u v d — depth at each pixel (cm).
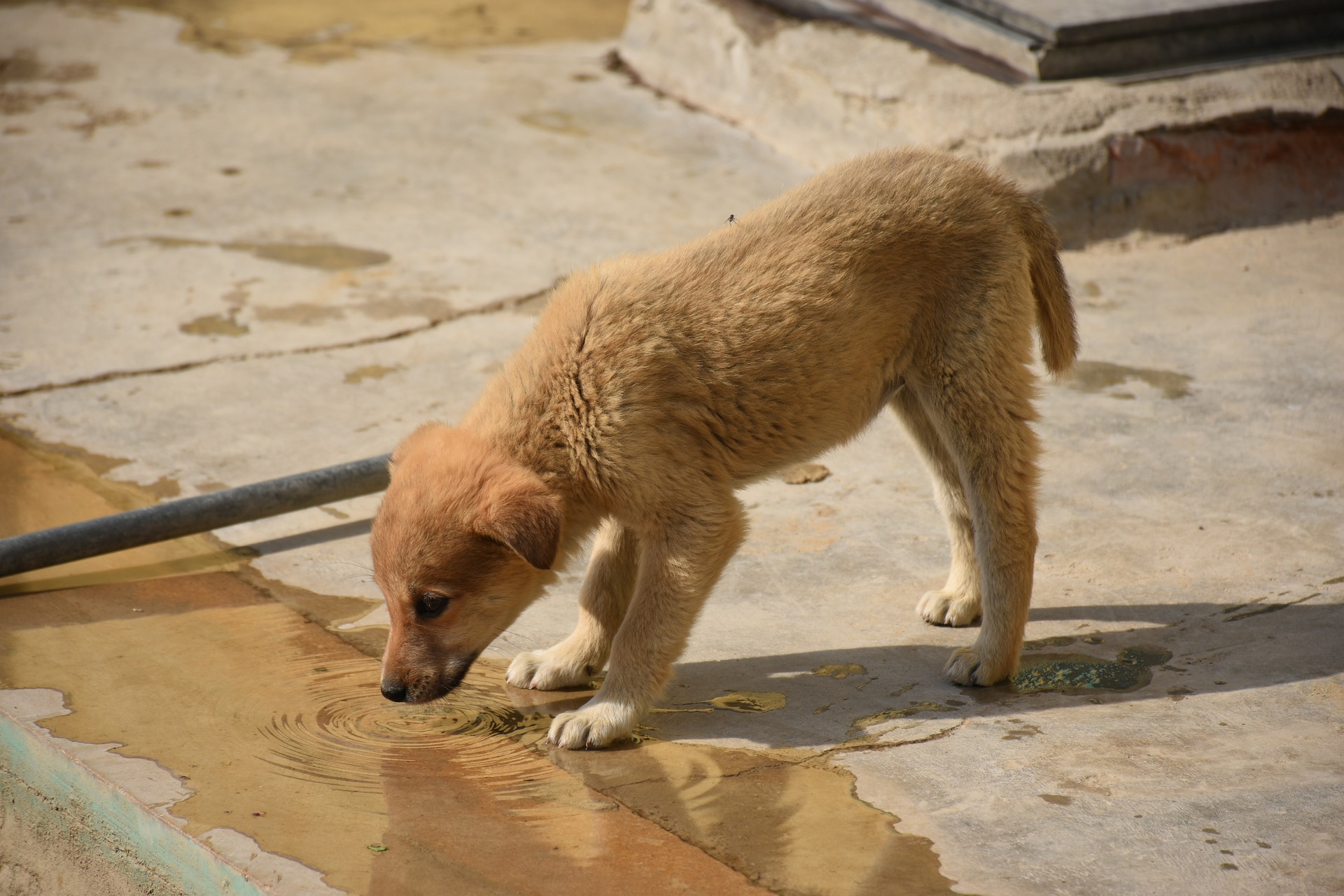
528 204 1218
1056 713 550
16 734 542
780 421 567
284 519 750
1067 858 451
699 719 554
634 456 539
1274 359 917
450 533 518
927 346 596
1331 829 461
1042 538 705
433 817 480
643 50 1583
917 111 1195
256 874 443
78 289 1038
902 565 691
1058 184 1123
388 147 1370
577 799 494
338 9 1933
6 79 1574
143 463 788
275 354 936
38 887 537
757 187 1250
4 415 842
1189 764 507
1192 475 766
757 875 445
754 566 691
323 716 554
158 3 1927
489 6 1970
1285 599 633
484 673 602
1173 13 1211
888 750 525
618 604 595
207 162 1326
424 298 1027
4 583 669
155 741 530
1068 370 648
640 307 554
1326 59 1227
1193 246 1132
